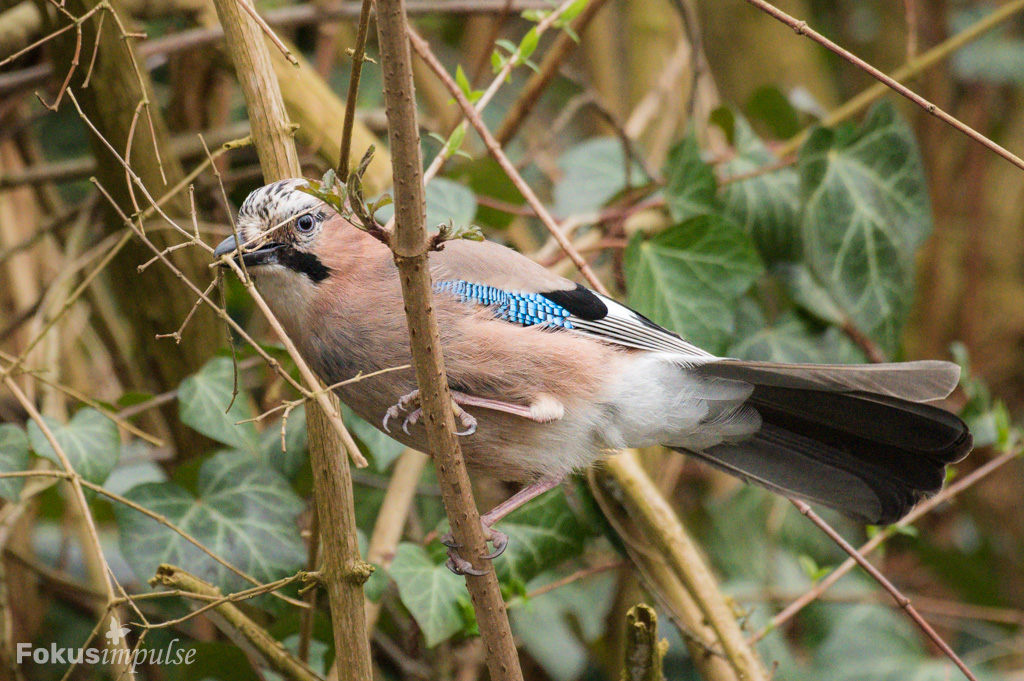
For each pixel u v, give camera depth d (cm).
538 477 602
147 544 605
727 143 874
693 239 731
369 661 486
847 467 620
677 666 785
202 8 734
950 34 1168
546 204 966
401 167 383
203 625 757
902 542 978
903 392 525
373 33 944
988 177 1182
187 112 793
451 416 439
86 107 621
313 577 491
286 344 443
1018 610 1012
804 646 834
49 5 608
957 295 1144
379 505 787
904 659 785
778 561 848
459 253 588
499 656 471
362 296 570
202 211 789
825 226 762
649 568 651
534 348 568
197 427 623
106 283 845
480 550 461
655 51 1021
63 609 818
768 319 847
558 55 741
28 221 851
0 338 768
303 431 715
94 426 606
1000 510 1053
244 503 628
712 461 641
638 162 833
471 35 1088
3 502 721
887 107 775
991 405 1090
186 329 678
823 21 1199
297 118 687
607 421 596
